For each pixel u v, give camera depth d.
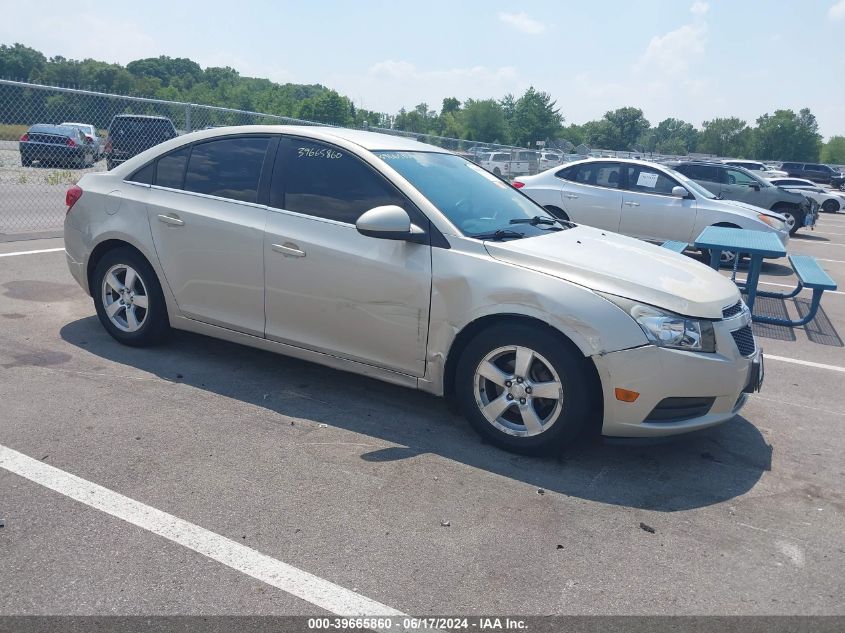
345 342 4.29
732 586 2.84
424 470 3.66
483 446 3.99
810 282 6.83
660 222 10.88
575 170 11.49
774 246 7.43
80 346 5.19
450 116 89.50
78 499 3.18
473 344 3.91
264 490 3.35
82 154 11.93
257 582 2.68
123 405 4.22
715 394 3.73
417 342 4.05
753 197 16.31
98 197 5.15
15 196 11.58
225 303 4.68
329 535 3.02
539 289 3.70
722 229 8.88
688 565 2.97
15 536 2.87
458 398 4.05
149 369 4.82
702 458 4.04
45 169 11.85
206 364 4.99
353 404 4.46
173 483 3.37
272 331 4.54
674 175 11.00
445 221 4.05
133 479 3.38
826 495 3.69
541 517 3.28
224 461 3.62
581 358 3.66
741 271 11.36
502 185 5.10
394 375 4.20
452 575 2.79
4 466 3.42
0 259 7.96
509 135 87.50
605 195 11.17
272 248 4.40
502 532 3.13
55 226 10.78
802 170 45.53
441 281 3.93
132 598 2.55
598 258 4.02
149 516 3.08
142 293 5.12
